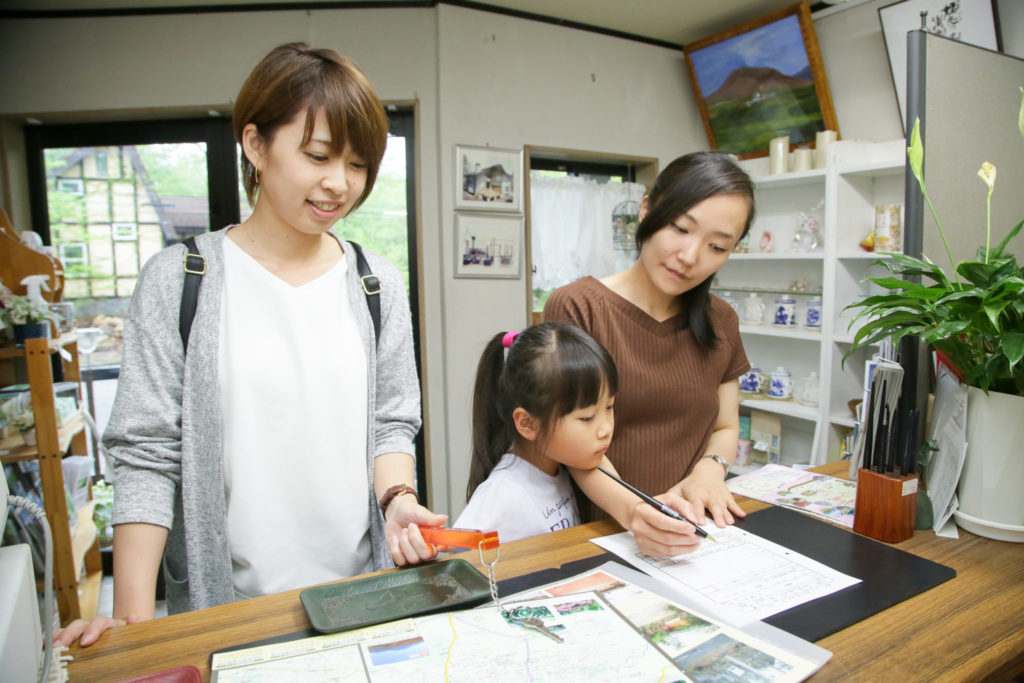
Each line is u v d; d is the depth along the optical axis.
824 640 0.63
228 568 0.89
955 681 0.57
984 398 0.90
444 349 2.64
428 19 2.56
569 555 0.83
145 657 0.61
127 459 0.84
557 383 0.88
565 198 2.93
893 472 0.91
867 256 2.34
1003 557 0.84
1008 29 2.20
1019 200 1.28
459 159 2.58
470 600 0.69
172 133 2.54
